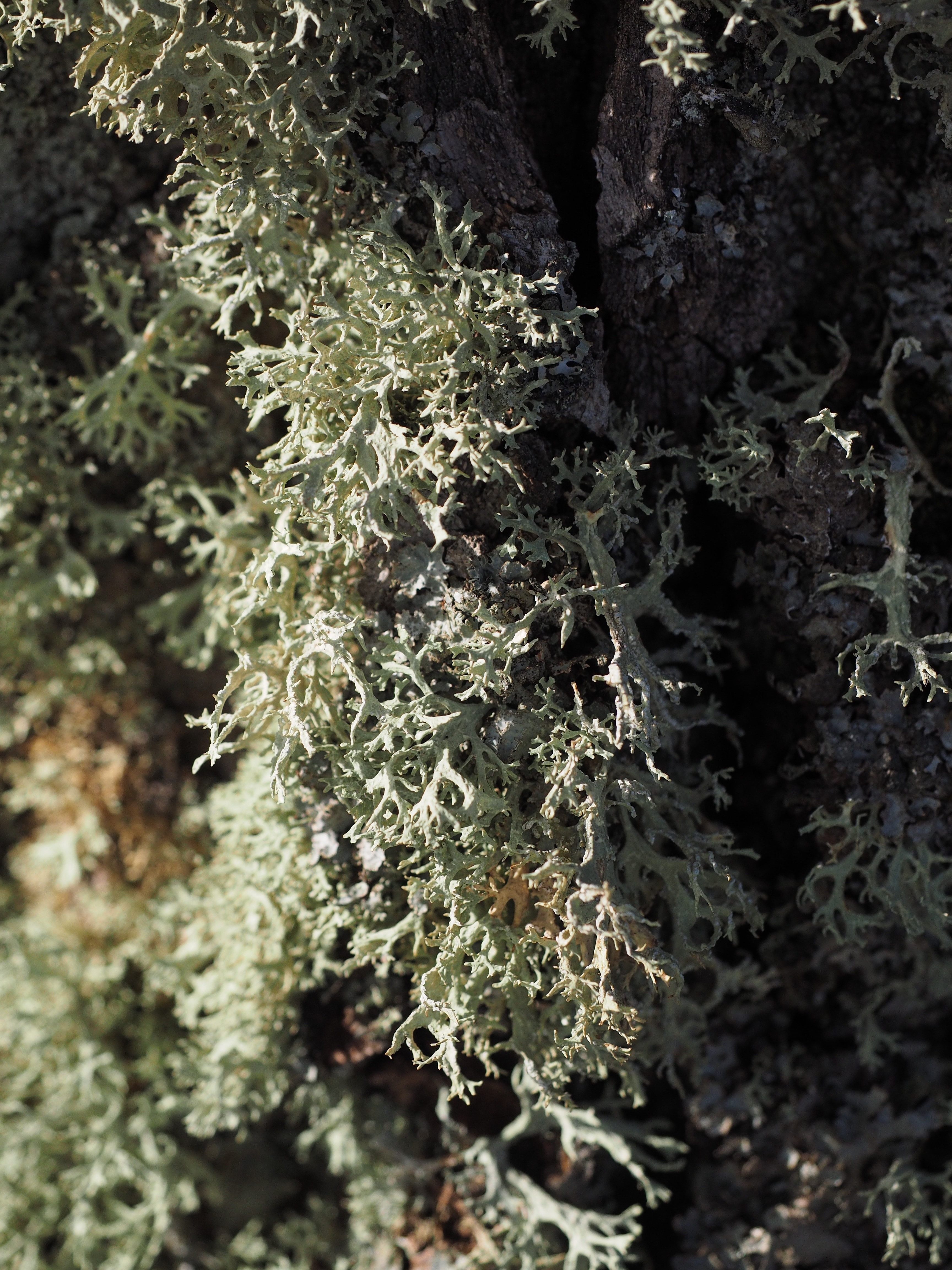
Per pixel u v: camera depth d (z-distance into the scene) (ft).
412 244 0.89
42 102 0.95
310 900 0.93
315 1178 1.10
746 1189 0.99
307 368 0.87
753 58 0.87
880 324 0.94
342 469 0.86
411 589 0.89
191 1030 1.06
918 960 0.97
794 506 0.90
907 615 0.89
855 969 0.98
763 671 0.96
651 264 0.90
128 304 0.97
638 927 0.85
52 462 1.02
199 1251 1.08
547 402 0.88
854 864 0.92
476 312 0.87
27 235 1.00
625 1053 0.86
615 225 0.90
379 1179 1.02
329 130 0.88
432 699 0.87
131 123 0.87
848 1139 0.97
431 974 0.86
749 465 0.90
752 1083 0.98
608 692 0.89
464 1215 1.01
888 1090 0.98
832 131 0.92
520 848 0.87
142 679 1.11
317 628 0.86
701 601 0.96
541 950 0.89
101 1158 1.06
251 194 0.87
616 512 0.88
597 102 0.91
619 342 0.92
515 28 0.90
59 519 1.03
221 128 0.87
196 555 1.06
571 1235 0.97
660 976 0.84
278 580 0.92
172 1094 1.07
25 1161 1.08
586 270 0.91
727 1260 0.99
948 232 0.91
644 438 0.92
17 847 1.16
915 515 0.93
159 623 1.04
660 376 0.93
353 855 0.91
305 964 0.96
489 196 0.89
